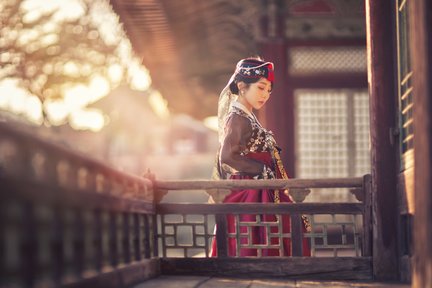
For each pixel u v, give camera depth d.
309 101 16.03
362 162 16.17
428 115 4.41
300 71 15.93
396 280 6.43
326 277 6.55
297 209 6.68
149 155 64.81
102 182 5.17
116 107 53.00
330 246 6.64
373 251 6.51
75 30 23.20
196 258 6.75
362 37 15.82
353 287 5.88
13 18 22.33
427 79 4.45
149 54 16.98
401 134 6.29
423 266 4.41
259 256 6.68
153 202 6.84
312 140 16.14
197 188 6.80
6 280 3.57
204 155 66.88
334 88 15.94
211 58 18.38
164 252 6.87
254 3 15.30
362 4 15.73
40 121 23.86
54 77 23.47
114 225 5.41
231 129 6.75
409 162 5.91
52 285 4.01
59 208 4.13
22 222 3.70
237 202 6.82
